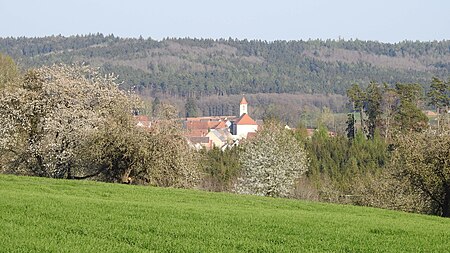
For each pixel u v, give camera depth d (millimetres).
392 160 72250
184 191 58312
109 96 74938
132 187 57469
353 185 93688
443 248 29641
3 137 70938
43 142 70375
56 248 24000
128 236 27750
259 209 46219
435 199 69250
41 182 56062
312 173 112500
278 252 26297
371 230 35562
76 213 33812
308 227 34875
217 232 30516
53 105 73000
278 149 96000
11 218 30734
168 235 29062
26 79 75438
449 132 69750
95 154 68312
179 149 70875
